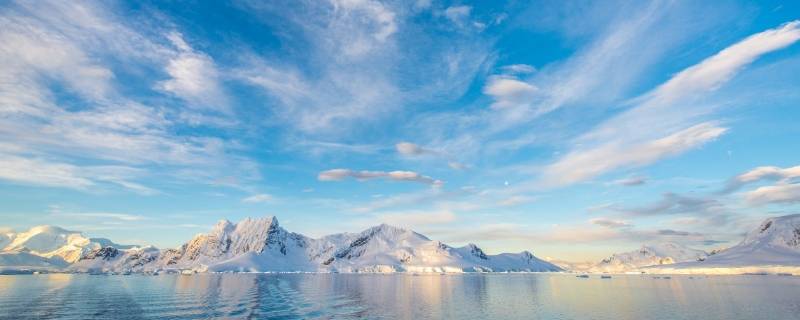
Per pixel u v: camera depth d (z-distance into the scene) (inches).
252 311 3710.6
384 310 3846.0
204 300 4613.7
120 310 3693.4
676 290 6245.1
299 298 4953.3
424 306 4165.8
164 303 4279.0
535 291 6387.8
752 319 3149.6
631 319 3267.7
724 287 6732.3
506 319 3289.9
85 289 6151.6
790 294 5093.5
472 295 5575.8
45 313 3491.6
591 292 6063.0
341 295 5408.5
